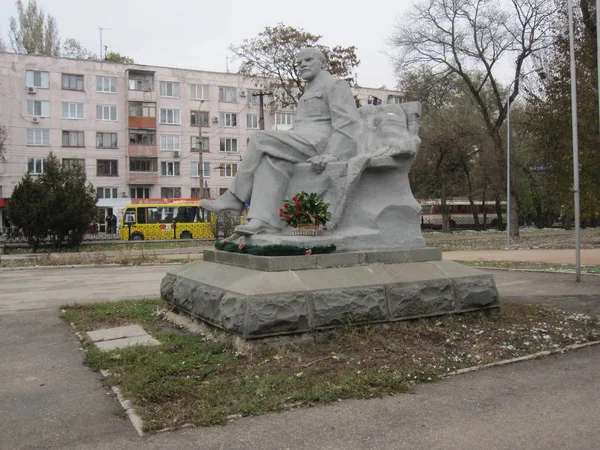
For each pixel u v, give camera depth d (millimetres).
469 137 36125
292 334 5742
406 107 7891
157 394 4414
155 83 45125
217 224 28938
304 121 8164
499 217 46125
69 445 3623
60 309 8938
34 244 26156
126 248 27906
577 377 4918
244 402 4230
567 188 20016
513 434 3715
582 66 18484
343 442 3609
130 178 44531
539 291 10234
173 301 7715
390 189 7504
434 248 7391
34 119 41406
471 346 5844
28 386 4875
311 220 6836
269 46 29359
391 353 5523
